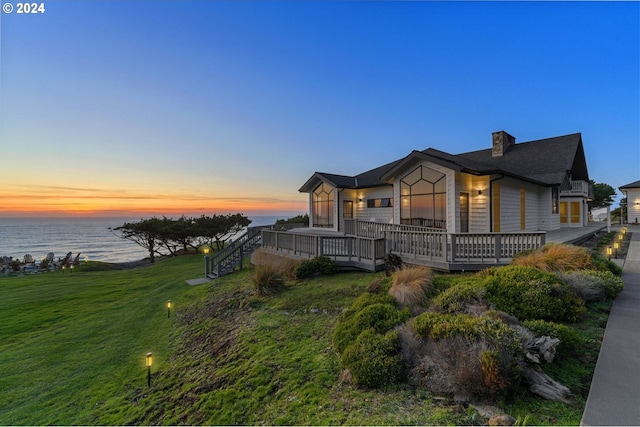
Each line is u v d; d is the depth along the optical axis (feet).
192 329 22.08
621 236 37.29
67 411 13.69
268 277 25.91
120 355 19.58
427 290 17.13
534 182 41.24
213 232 82.07
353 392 10.16
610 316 13.55
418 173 37.37
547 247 20.80
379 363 10.31
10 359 19.63
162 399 13.35
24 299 36.17
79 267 66.80
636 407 7.44
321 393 10.60
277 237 38.09
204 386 13.35
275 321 19.12
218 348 17.31
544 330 10.85
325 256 29.96
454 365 9.30
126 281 46.96
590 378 9.06
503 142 59.06
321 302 20.93
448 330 10.25
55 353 20.35
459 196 34.47
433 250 23.93
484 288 14.99
